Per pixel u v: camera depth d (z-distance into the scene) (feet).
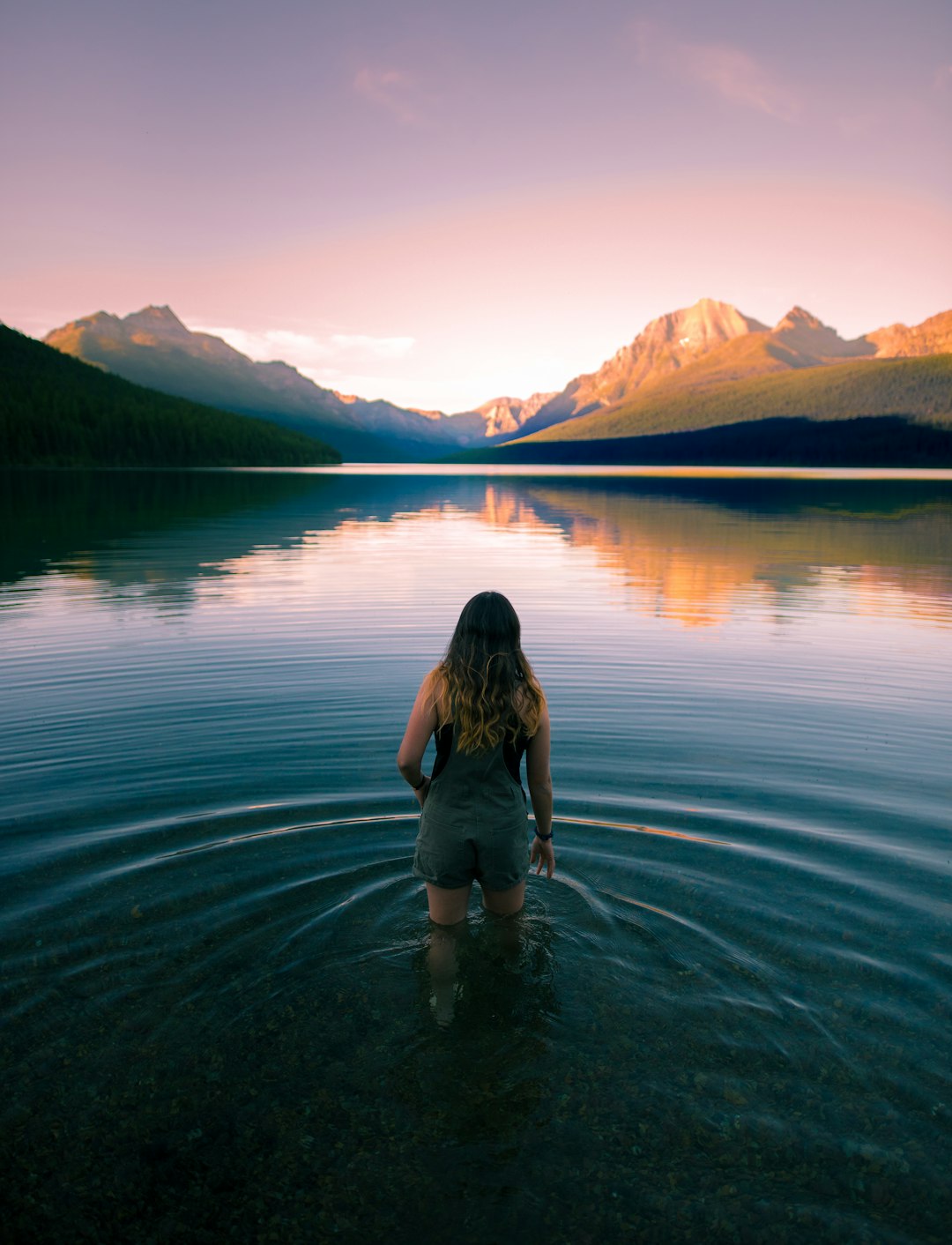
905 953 10.34
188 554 56.29
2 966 9.94
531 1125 7.72
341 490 166.91
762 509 114.01
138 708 21.11
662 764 17.20
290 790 15.51
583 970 10.10
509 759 10.77
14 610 34.96
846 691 23.06
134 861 12.58
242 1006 9.39
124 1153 7.38
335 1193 6.97
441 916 11.00
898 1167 7.21
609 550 60.90
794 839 13.56
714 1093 8.10
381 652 27.61
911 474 344.08
